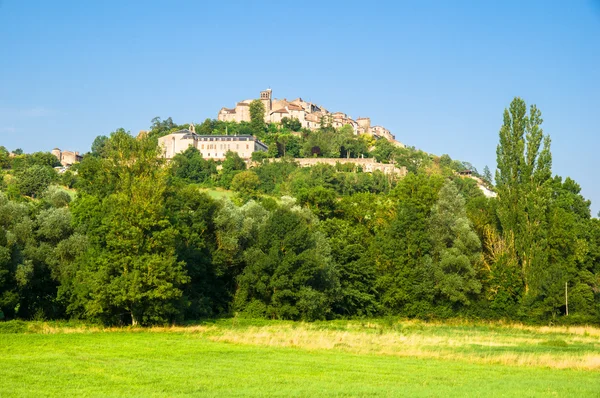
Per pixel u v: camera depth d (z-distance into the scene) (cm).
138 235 7150
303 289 8431
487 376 4175
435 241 9919
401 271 9538
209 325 7438
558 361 4956
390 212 11306
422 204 11194
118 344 5556
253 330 6894
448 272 9506
